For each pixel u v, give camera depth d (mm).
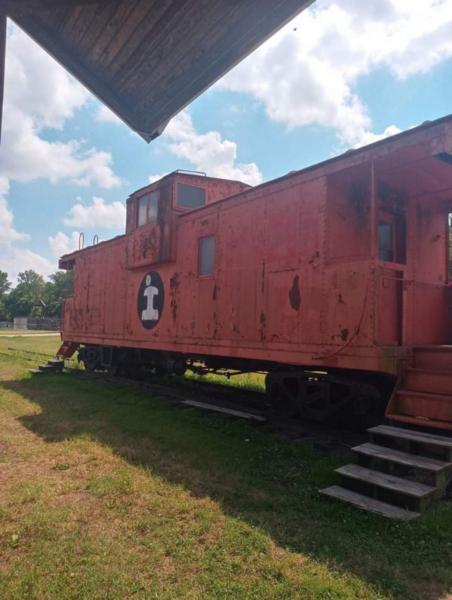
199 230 7809
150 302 9109
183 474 4523
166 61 2906
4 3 1958
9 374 12414
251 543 3160
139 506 3783
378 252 5770
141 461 4902
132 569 2848
